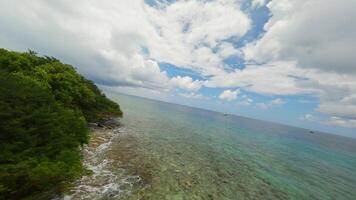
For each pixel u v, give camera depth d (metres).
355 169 36.38
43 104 12.55
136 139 26.39
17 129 8.84
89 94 26.19
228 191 15.02
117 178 13.49
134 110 68.62
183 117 84.88
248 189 16.25
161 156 20.78
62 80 22.27
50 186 9.01
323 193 19.27
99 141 21.80
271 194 16.11
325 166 34.22
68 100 21.75
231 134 55.72
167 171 16.67
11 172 7.34
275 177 21.38
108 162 16.30
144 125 39.72
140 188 12.57
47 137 10.63
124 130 30.94
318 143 83.75
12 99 10.18
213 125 74.38
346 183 25.00
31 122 10.25
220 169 20.38
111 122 34.75
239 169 21.78
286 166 28.06
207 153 26.52
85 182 12.09
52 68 22.42
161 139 29.61
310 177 24.55
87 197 10.39
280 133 105.12
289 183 20.22
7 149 8.23
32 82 14.27
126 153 19.52
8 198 7.61
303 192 18.28
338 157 50.03
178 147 26.58
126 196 11.22
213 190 14.62
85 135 15.79
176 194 12.72
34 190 8.77
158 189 12.94
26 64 19.84
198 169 18.91
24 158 8.50
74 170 9.98
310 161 36.47
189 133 41.22
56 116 12.39
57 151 10.71
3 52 18.73
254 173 21.36
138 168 16.09
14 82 11.30
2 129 8.72
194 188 14.26
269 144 49.94
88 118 27.03
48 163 8.91
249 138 54.56
